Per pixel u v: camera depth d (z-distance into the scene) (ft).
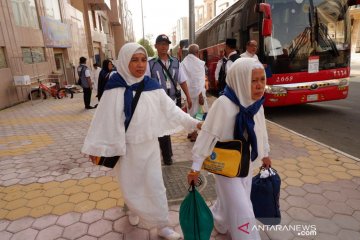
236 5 28.91
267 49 21.36
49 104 37.73
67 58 57.93
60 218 9.64
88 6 80.74
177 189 11.10
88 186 11.93
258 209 7.80
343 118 21.85
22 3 42.45
